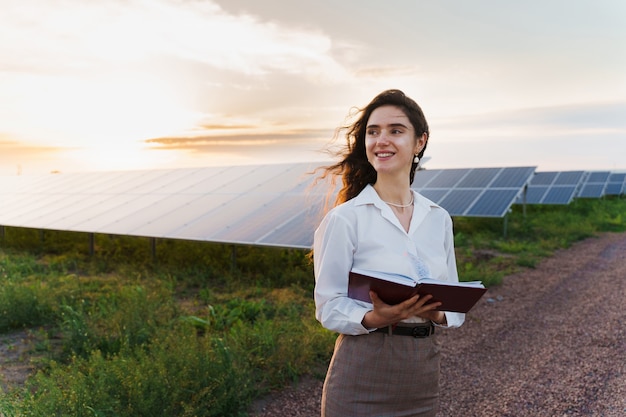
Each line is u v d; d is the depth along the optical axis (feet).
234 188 42.70
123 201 46.06
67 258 38.78
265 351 18.01
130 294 22.08
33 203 54.75
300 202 35.09
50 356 18.66
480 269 35.63
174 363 14.56
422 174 63.87
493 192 52.75
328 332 20.10
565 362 19.06
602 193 94.99
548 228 56.54
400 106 7.19
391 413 7.09
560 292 30.35
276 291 28.55
